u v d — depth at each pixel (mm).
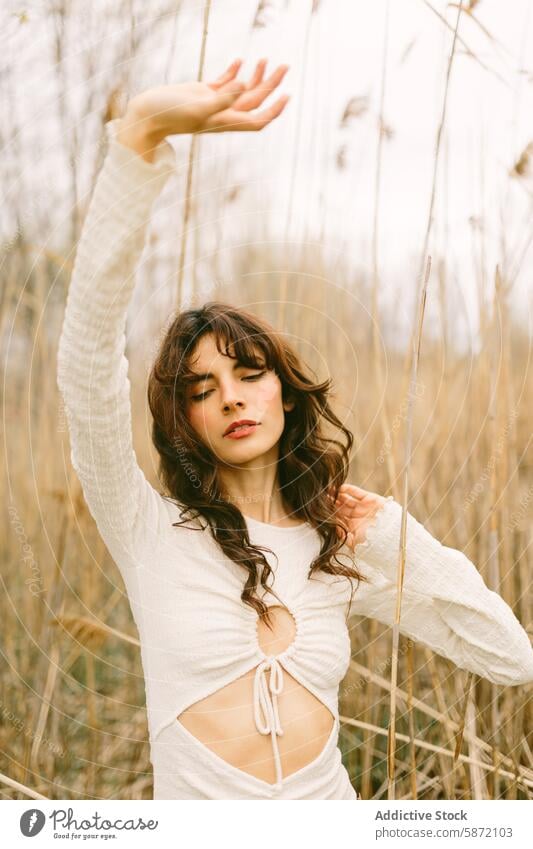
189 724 1180
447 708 1917
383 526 1379
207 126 1013
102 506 1189
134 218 1036
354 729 1978
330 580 1319
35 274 2164
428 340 2062
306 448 1384
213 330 1228
